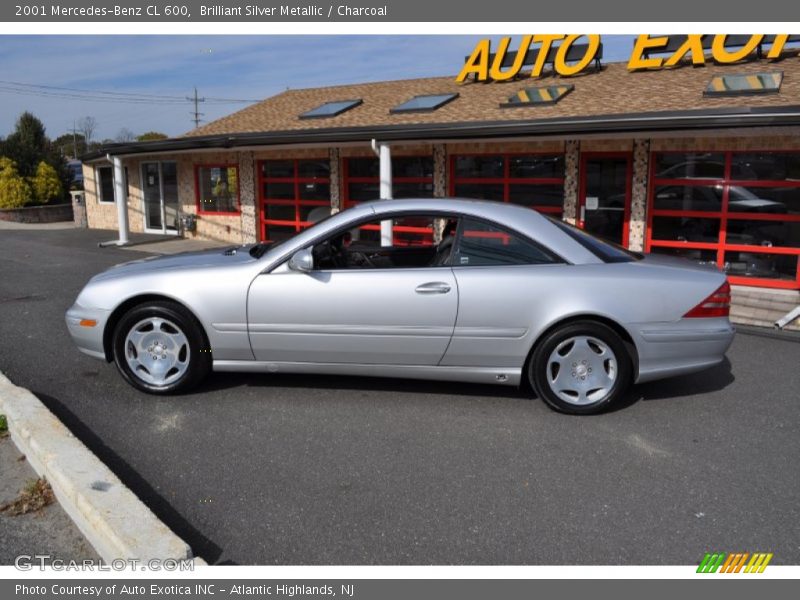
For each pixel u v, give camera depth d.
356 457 3.86
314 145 11.91
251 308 4.58
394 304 4.46
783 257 9.39
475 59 14.23
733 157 9.66
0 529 3.11
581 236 4.76
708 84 10.25
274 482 3.56
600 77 12.60
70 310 4.91
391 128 10.34
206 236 16.52
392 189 12.93
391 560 2.90
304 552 2.95
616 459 3.87
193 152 16.25
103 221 19.92
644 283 4.41
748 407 4.73
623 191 10.70
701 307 4.45
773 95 9.18
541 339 4.48
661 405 4.75
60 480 3.28
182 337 4.73
